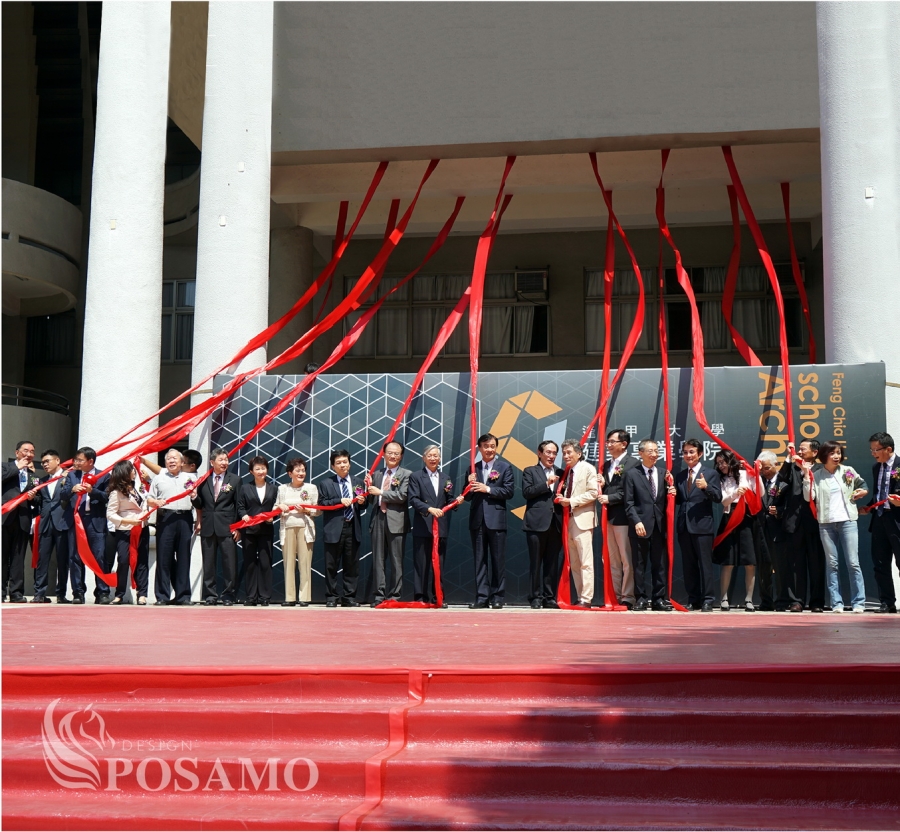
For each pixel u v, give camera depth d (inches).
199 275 426.6
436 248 493.7
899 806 123.4
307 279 590.2
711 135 447.5
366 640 209.5
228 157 429.1
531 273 649.0
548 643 200.4
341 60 466.0
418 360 655.1
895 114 386.3
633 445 386.3
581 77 452.4
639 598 344.5
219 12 438.0
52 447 629.9
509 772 127.5
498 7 459.5
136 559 377.4
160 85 446.0
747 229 632.4
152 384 429.7
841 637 215.2
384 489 374.3
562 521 361.7
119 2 442.0
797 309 624.7
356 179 515.2
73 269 680.4
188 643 201.8
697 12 449.4
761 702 144.3
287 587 377.4
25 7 734.5
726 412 379.9
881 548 331.6
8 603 376.2
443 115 458.6
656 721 135.6
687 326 636.1
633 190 557.0
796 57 442.0
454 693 148.4
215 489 379.9
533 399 393.4
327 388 403.5
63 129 741.3
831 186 384.8
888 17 389.4
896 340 372.2
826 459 335.9
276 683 150.3
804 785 124.4
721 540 352.8
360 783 129.2
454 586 380.8
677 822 118.3
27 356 729.6
